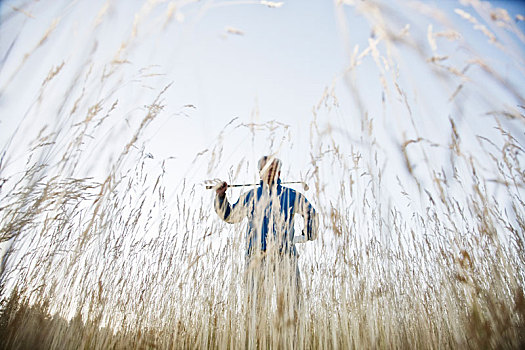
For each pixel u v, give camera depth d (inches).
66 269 74.4
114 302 84.5
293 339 76.0
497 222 61.4
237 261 88.7
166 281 92.0
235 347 78.7
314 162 72.9
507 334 51.8
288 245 86.5
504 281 60.8
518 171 58.8
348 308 83.3
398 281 94.3
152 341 81.7
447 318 78.4
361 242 85.5
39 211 57.3
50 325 70.6
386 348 75.5
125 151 63.7
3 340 61.6
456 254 63.9
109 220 81.1
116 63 50.0
